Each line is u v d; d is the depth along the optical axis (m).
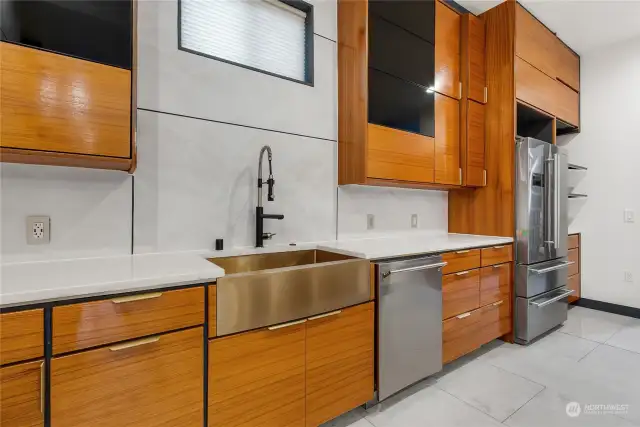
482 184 2.78
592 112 3.55
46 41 1.17
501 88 2.71
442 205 3.05
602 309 3.47
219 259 1.70
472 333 2.29
